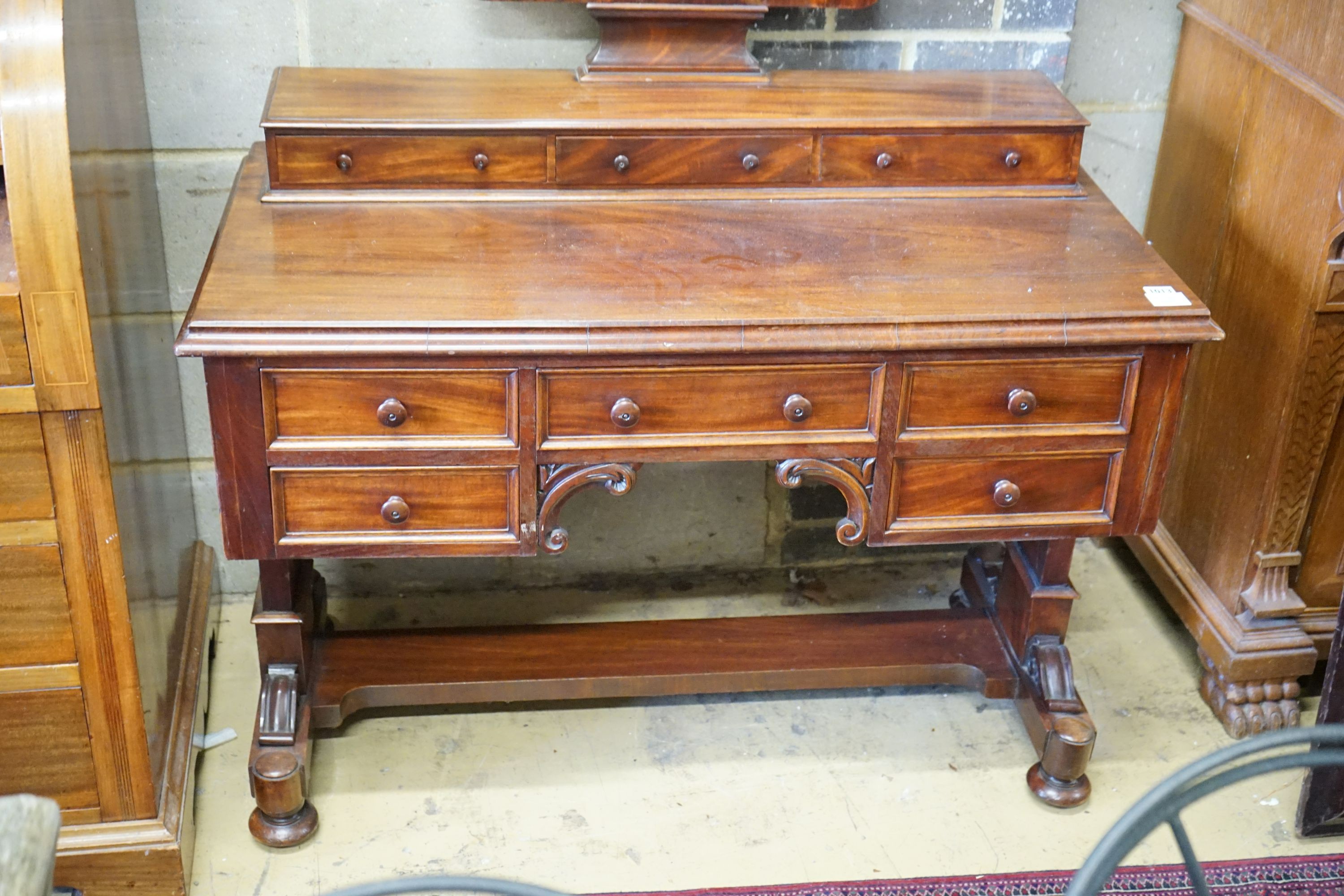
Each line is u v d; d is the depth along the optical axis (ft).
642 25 6.52
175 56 6.64
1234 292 7.17
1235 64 7.06
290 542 5.71
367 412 5.45
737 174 6.32
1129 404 5.78
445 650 7.00
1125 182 8.09
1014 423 5.79
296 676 6.45
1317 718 6.69
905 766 6.97
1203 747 7.16
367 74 6.56
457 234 5.90
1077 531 6.10
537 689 6.85
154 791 5.95
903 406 5.67
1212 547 7.49
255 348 5.15
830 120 6.24
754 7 6.49
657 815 6.60
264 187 6.20
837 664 7.00
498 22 6.84
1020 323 5.47
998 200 6.49
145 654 5.87
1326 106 6.23
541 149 6.13
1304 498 6.90
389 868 6.26
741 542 8.30
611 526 8.11
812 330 5.37
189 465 7.56
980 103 6.57
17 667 5.54
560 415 5.54
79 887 5.95
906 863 6.36
